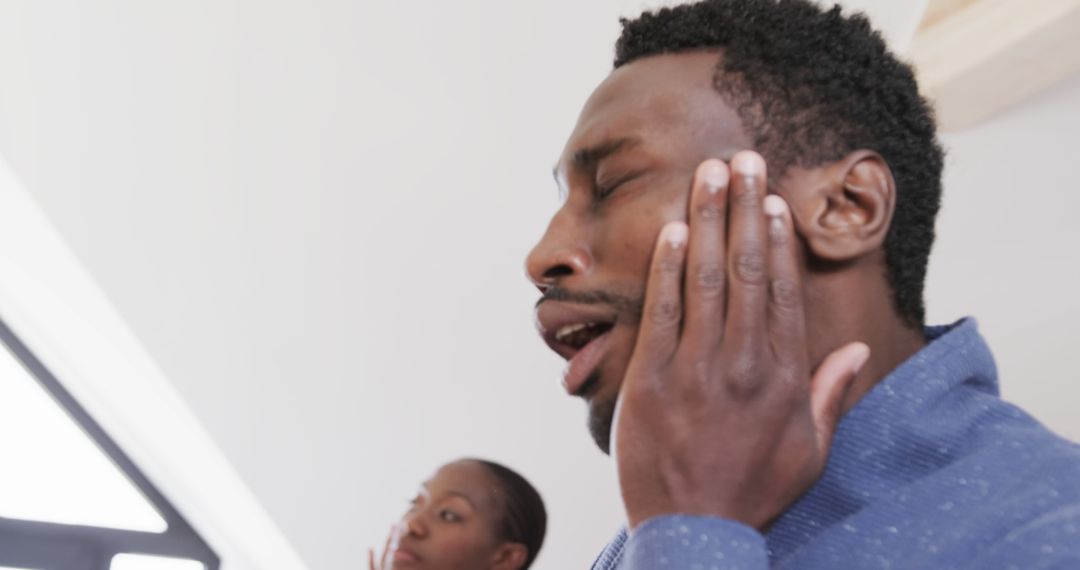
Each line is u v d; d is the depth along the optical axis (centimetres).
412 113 294
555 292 62
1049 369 379
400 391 378
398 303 345
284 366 365
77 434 482
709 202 56
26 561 502
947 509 54
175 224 314
